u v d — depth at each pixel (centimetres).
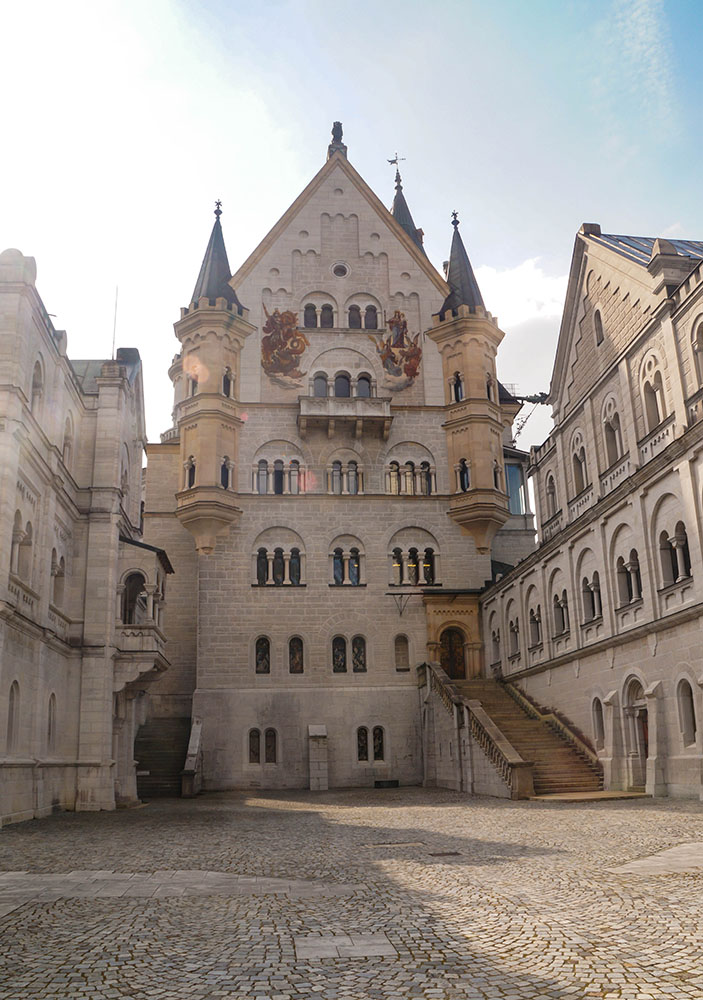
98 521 3572
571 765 3488
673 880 1265
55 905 1193
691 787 2759
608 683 3444
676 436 3014
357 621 4984
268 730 4766
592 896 1166
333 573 5059
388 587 5056
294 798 3862
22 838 2152
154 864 1633
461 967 845
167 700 5244
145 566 3719
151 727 4919
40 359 3045
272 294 5450
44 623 3044
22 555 2914
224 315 5159
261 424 5231
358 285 5544
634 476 3186
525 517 6028
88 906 1185
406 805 3145
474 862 1553
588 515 3606
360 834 2150
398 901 1190
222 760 4666
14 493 2652
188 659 5322
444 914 1091
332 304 5506
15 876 1474
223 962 878
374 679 4912
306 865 1591
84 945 955
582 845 1736
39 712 2941
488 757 3475
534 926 1000
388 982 802
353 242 5606
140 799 3953
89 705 3372
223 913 1129
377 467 5244
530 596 4419
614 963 838
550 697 4091
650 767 2991
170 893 1291
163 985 802
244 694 4784
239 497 5059
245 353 5325
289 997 764
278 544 5050
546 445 4625
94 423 3697
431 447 5309
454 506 5191
